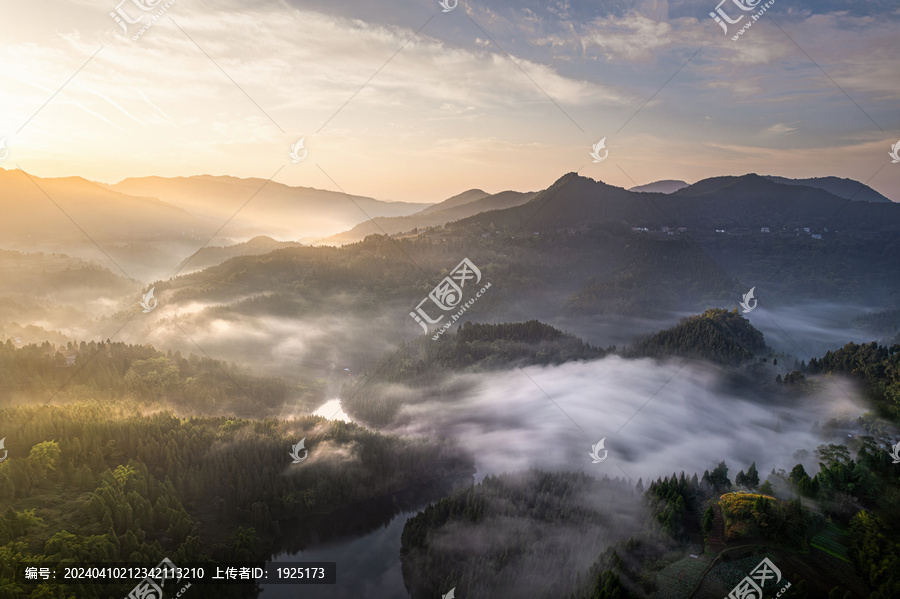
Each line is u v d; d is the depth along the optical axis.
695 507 113.69
